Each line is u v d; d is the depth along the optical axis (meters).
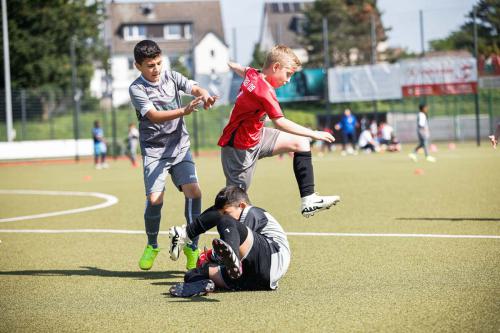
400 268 6.02
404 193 12.91
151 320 4.49
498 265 5.99
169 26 68.62
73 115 38.06
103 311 4.81
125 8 69.88
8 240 8.68
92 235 8.90
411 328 4.05
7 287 5.82
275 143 5.97
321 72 33.78
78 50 52.38
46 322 4.57
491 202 10.97
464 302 4.65
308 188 5.86
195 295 5.13
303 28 54.91
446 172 18.00
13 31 46.41
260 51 41.22
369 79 32.59
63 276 6.27
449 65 31.89
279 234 5.24
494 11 37.06
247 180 6.08
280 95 34.06
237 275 4.73
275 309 4.64
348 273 5.88
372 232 8.29
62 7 50.06
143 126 6.23
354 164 23.44
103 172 24.47
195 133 35.06
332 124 37.91
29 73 47.59
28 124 39.19
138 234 8.88
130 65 66.12
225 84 32.47
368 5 52.19
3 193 16.44
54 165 31.66
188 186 6.23
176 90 6.30
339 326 4.15
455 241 7.40
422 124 23.50
